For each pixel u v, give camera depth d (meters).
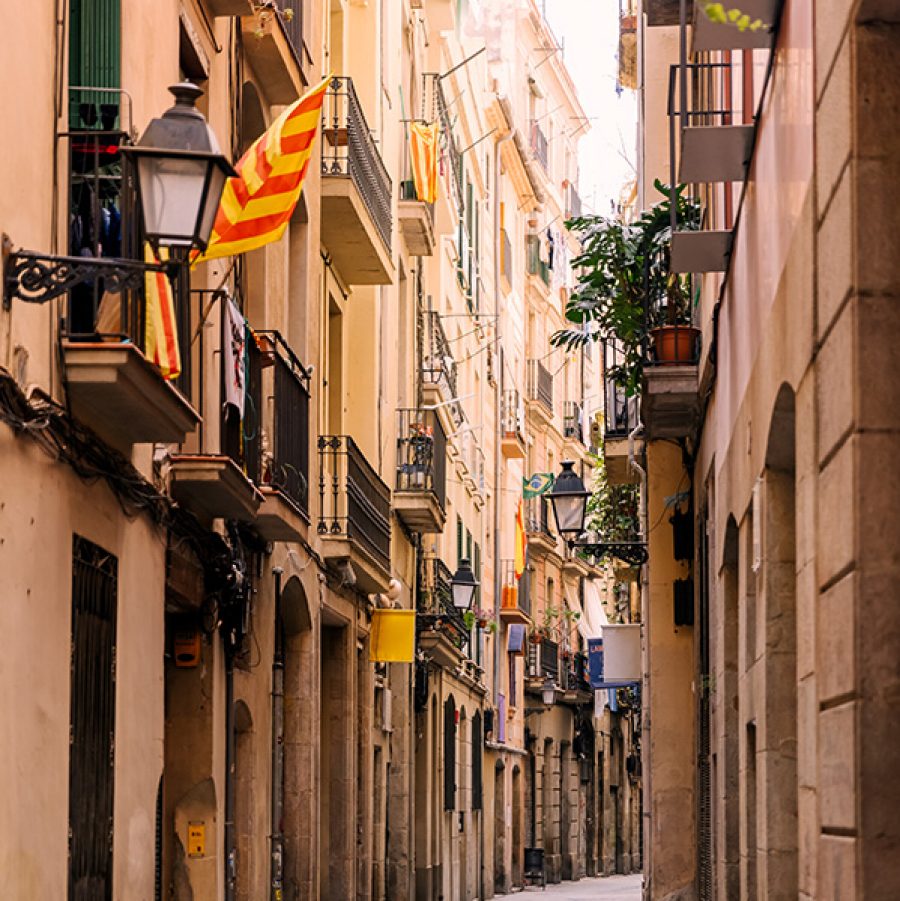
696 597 25.50
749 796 15.48
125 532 14.72
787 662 13.27
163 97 15.74
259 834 21.38
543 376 68.81
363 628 31.50
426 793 41.31
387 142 34.25
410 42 38.75
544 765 67.56
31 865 11.91
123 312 13.05
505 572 60.91
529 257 68.06
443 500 38.38
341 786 29.62
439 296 45.19
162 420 13.59
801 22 10.52
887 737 8.57
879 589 8.60
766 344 12.86
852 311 8.70
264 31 19.72
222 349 17.08
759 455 13.64
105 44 14.12
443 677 44.28
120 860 14.52
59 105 12.79
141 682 15.30
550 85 74.00
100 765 13.93
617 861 79.75
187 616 18.31
